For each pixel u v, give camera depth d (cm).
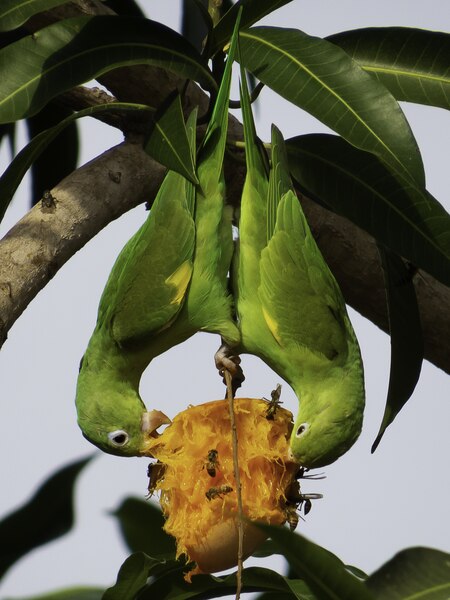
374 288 526
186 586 402
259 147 475
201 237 469
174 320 473
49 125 571
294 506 422
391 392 445
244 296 475
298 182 455
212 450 396
